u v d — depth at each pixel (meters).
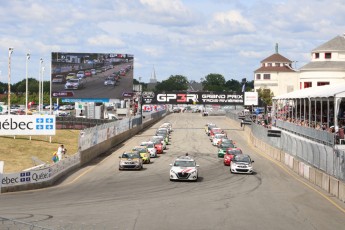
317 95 44.59
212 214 22.39
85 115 93.00
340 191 27.00
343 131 38.47
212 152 54.47
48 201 25.27
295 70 126.31
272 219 21.58
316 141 40.94
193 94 84.44
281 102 74.75
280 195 28.22
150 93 85.88
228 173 38.25
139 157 40.09
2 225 18.00
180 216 21.80
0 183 27.98
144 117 94.50
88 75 75.31
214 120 118.81
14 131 48.94
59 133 68.25
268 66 127.81
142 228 19.28
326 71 82.81
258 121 82.44
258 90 118.62
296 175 37.53
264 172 39.06
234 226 20.00
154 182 32.84
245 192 29.20
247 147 61.12
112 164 42.91
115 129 60.28
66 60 74.88
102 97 75.75
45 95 168.38
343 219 21.94
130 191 28.97
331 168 29.73
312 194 28.73
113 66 75.69
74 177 34.88
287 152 44.84
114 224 19.88
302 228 19.97
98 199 26.05
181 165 34.12
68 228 18.84
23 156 48.31
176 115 146.75
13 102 167.50
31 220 20.27
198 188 30.52
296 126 50.34
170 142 65.88
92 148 46.66
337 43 85.25
